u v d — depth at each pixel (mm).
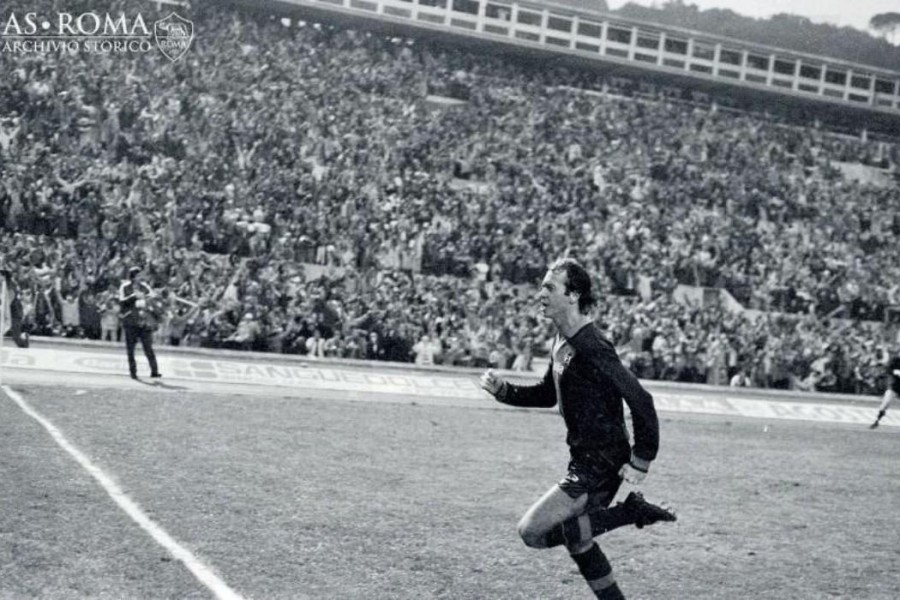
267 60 35531
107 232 26328
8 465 9234
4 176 26656
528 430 16359
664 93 46312
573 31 44594
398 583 6340
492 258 30797
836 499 11461
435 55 42000
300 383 20844
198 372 20266
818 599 6805
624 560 7598
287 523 7852
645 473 5078
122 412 13828
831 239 39562
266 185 29844
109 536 6934
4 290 16516
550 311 5293
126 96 31094
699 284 33938
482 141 36844
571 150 38219
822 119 48625
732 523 9445
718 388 26266
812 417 24141
